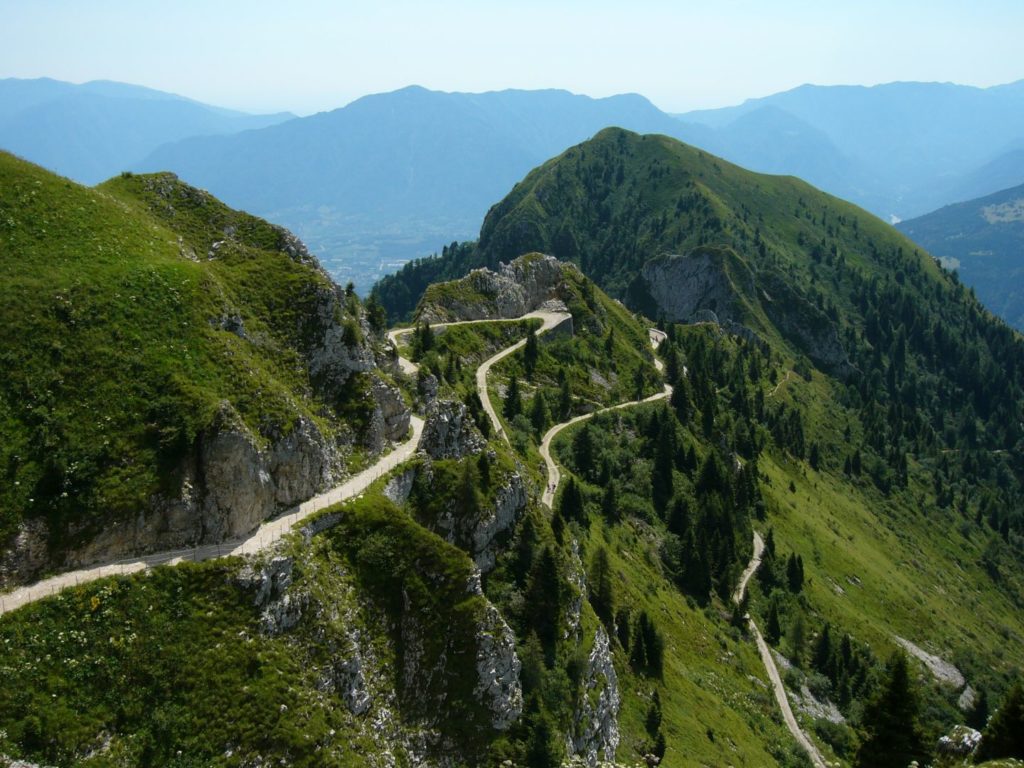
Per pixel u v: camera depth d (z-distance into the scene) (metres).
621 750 84.81
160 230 90.44
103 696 56.12
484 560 83.69
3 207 77.69
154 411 68.94
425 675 69.88
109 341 71.50
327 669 64.19
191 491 67.00
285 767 57.16
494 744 68.94
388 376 102.19
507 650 72.06
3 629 55.75
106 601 59.47
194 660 59.03
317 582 68.19
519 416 149.25
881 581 189.88
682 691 104.88
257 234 100.56
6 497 61.12
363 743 62.44
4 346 67.31
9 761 50.78
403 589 72.56
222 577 63.06
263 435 73.69
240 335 82.25
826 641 143.75
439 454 89.69
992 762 49.69
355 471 84.12
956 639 180.88
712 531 158.38
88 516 63.06
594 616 91.00
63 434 64.94
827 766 111.75
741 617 140.38
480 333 172.50
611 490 144.00
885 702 61.31
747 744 104.19
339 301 97.38
